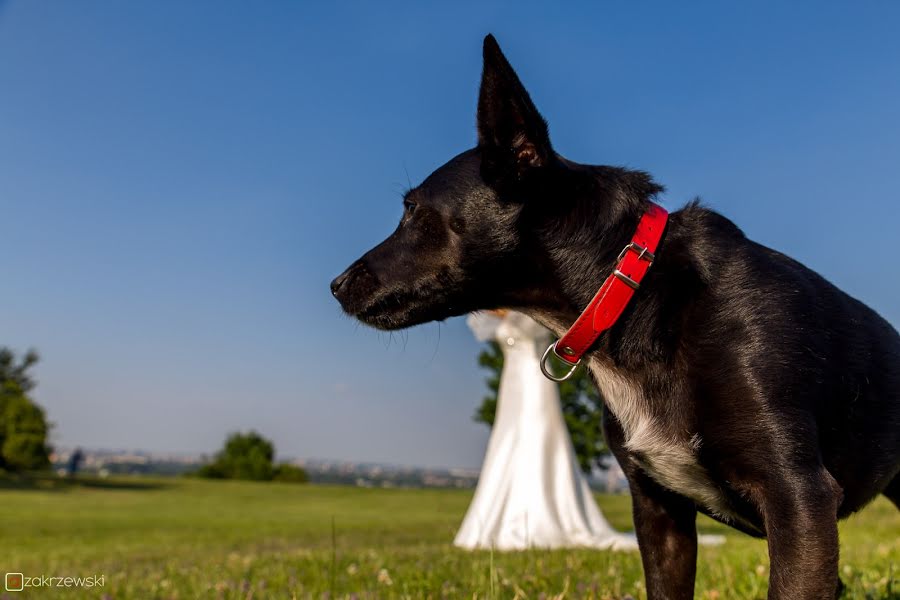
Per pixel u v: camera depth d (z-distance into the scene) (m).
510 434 2.06
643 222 0.66
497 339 2.12
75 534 2.88
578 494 2.05
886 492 0.82
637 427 0.65
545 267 0.69
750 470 0.59
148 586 1.17
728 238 0.66
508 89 0.65
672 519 0.70
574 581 1.04
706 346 0.61
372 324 0.73
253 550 2.07
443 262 0.70
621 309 0.64
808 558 0.56
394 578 1.11
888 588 0.86
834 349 0.64
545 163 0.67
